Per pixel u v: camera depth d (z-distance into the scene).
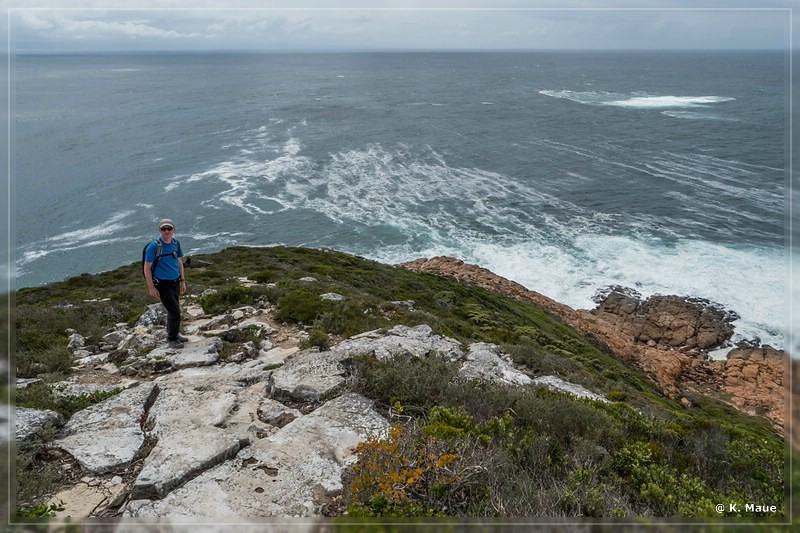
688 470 4.99
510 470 4.20
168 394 5.66
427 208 47.34
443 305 20.11
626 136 77.38
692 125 84.62
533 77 193.12
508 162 63.47
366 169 61.19
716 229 40.16
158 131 84.56
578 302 31.11
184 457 4.24
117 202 50.66
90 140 76.38
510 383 7.37
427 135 81.25
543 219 43.66
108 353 8.09
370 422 5.00
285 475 4.14
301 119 97.31
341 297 12.37
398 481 3.68
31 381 6.48
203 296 11.81
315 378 5.96
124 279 23.22
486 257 37.12
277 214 47.19
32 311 10.27
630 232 40.25
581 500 3.83
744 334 27.39
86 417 5.08
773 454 5.32
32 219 46.06
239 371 7.04
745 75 186.50
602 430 5.45
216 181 57.09
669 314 29.08
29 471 4.11
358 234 42.25
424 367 6.43
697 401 20.88
